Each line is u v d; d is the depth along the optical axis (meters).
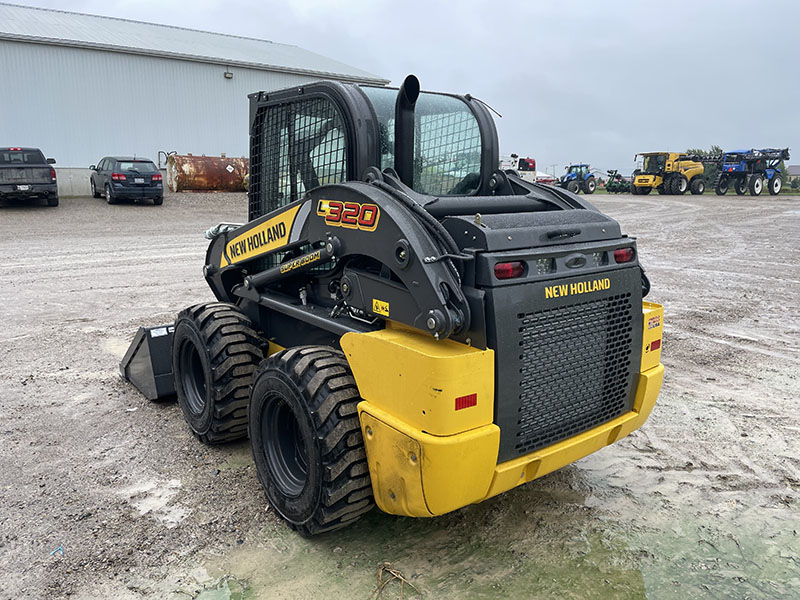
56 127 23.81
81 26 28.44
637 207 25.97
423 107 3.59
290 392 3.07
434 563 3.06
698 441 4.39
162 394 4.94
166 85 26.03
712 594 2.85
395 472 2.74
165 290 9.41
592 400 3.12
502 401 2.71
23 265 11.43
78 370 5.84
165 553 3.12
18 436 4.43
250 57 29.12
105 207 21.14
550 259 2.84
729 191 37.12
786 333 7.12
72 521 3.39
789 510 3.54
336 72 30.39
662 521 3.43
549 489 3.75
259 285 4.03
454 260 2.73
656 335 3.42
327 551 3.15
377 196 2.93
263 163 4.14
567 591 2.87
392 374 2.73
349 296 3.19
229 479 3.85
